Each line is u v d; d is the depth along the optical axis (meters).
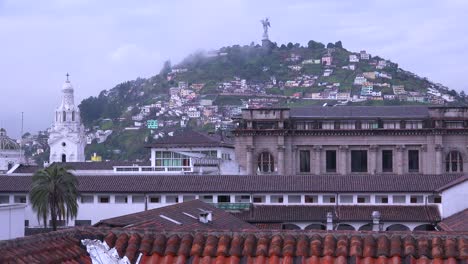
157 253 23.38
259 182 113.62
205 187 111.00
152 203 110.38
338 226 109.12
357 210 109.25
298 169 168.00
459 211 102.81
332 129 166.12
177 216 66.00
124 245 23.89
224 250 23.14
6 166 196.00
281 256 22.80
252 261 22.77
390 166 166.50
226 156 171.62
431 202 110.06
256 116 168.88
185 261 23.03
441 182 111.69
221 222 76.62
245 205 108.88
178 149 166.00
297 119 168.12
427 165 164.62
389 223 106.69
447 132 163.88
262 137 168.00
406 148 165.62
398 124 166.12
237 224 80.69
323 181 114.12
